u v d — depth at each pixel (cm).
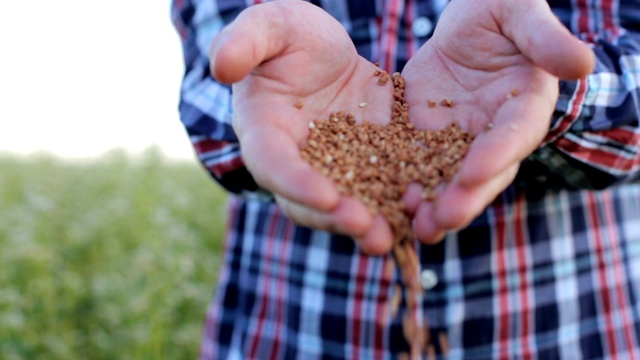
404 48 61
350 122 54
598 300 64
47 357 106
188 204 171
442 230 47
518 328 62
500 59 51
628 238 65
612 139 54
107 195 180
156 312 108
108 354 109
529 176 58
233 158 59
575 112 52
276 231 67
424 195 49
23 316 112
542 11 48
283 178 46
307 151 51
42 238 140
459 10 54
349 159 52
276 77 52
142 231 144
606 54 55
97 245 141
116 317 113
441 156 51
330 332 64
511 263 62
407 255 50
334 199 45
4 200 170
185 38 65
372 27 62
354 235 46
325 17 54
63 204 167
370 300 63
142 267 122
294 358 65
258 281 68
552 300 62
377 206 49
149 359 103
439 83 55
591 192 64
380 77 56
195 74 62
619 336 64
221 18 62
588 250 63
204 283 132
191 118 60
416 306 56
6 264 124
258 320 68
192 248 142
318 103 54
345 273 63
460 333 62
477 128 52
